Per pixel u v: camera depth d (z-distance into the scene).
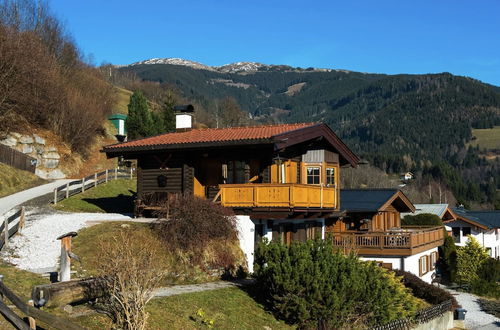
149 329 12.11
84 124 50.72
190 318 13.70
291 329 15.54
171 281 17.31
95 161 52.19
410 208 34.62
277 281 15.96
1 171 36.16
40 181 40.44
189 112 27.53
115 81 114.00
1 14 49.97
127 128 59.78
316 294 15.52
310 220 26.80
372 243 27.64
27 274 14.73
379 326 16.34
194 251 18.42
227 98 120.19
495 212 51.41
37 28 57.69
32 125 45.84
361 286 16.22
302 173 24.64
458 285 36.25
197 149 22.83
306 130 22.69
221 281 18.67
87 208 29.89
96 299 12.73
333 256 17.03
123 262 11.81
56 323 10.00
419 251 28.88
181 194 22.30
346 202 30.91
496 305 30.06
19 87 43.75
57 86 48.41
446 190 111.38
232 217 20.33
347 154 26.91
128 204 33.25
